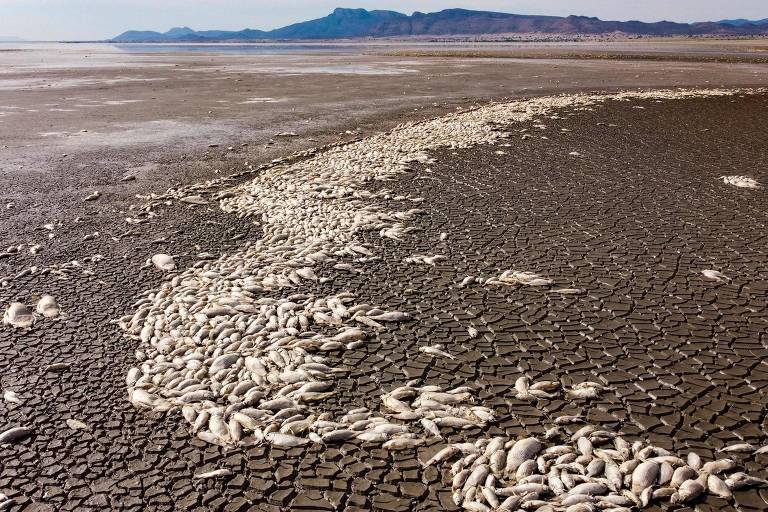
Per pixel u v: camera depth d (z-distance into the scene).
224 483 3.80
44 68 50.25
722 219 8.72
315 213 9.30
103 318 6.04
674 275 6.77
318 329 5.68
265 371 5.00
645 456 3.91
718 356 5.09
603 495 3.64
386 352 5.27
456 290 6.48
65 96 27.05
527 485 3.68
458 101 23.80
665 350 5.20
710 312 5.88
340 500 3.65
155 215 9.50
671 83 30.38
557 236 8.08
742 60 55.19
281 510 3.58
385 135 16.03
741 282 6.57
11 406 4.57
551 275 6.81
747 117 18.11
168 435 4.25
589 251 7.52
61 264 7.46
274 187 10.95
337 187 10.72
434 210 9.30
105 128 18.06
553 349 5.26
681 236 8.03
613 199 9.77
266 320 5.85
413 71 42.84
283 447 4.12
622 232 8.21
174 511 3.58
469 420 4.32
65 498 3.69
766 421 4.26
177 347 5.42
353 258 7.45
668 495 3.61
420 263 7.23
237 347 5.38
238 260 7.51
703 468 3.79
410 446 4.09
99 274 7.16
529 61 57.19
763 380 4.74
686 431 4.17
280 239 8.26
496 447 4.00
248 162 13.35
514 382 4.79
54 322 5.94
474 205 9.53
